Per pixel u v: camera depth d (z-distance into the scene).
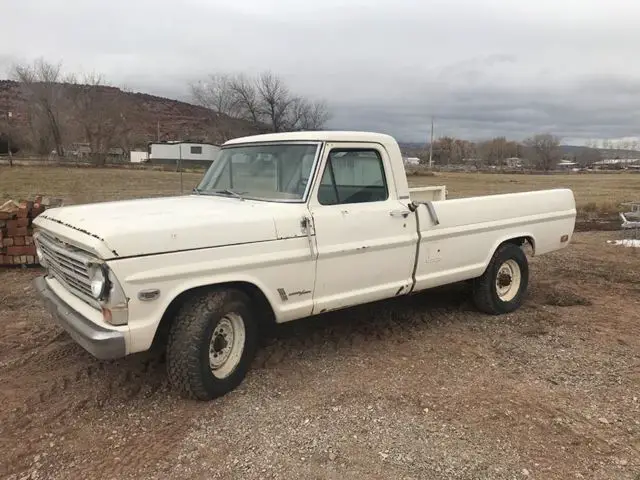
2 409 4.02
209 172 5.49
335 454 3.52
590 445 3.67
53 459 3.44
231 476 3.30
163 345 5.00
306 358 5.02
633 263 9.60
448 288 7.42
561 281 8.16
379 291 5.07
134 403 4.14
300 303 4.54
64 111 77.69
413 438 3.71
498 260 6.20
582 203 22.09
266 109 68.94
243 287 4.33
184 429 3.80
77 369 4.70
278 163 4.84
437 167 84.44
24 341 5.32
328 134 4.70
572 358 5.14
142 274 3.64
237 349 4.34
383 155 5.09
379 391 4.39
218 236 3.98
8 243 8.17
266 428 3.82
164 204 4.62
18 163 54.31
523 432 3.81
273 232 4.27
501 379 4.66
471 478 3.30
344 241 4.70
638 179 55.72
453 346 5.39
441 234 5.47
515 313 6.48
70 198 21.23
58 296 4.27
